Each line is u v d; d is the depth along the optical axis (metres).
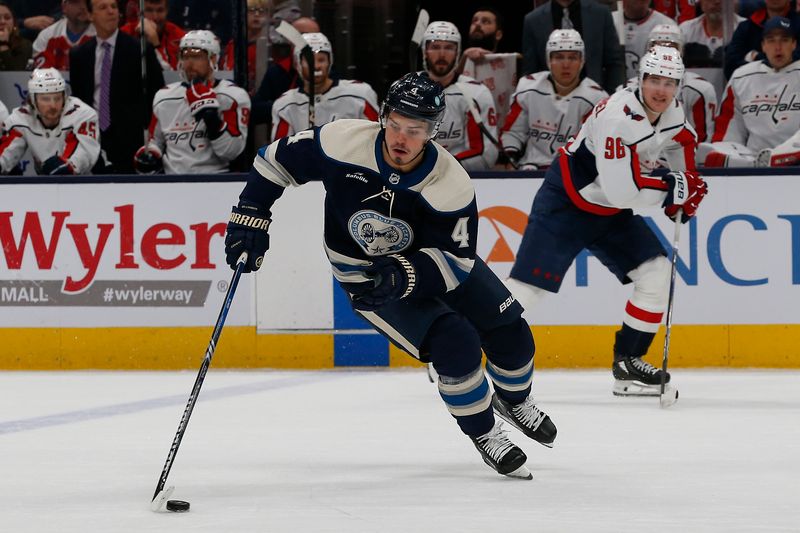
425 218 9.47
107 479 10.40
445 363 9.86
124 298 19.48
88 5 22.20
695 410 14.75
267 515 8.83
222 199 19.34
